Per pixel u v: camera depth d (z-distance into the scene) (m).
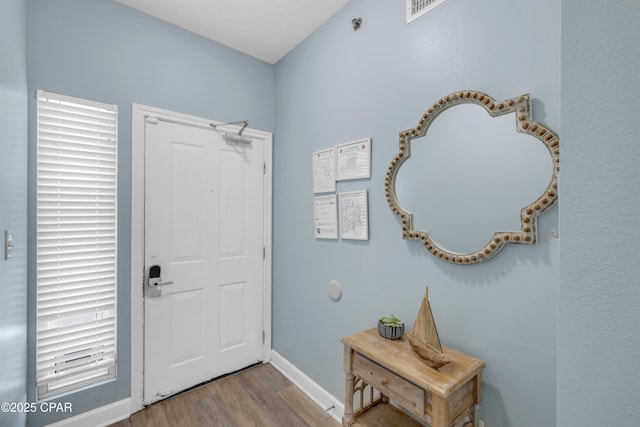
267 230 2.41
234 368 2.23
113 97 1.72
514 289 1.05
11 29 1.09
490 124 1.11
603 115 0.40
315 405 1.88
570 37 0.43
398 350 1.20
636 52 0.38
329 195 1.86
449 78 1.24
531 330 1.01
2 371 0.98
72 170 1.61
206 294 2.09
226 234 2.19
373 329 1.43
